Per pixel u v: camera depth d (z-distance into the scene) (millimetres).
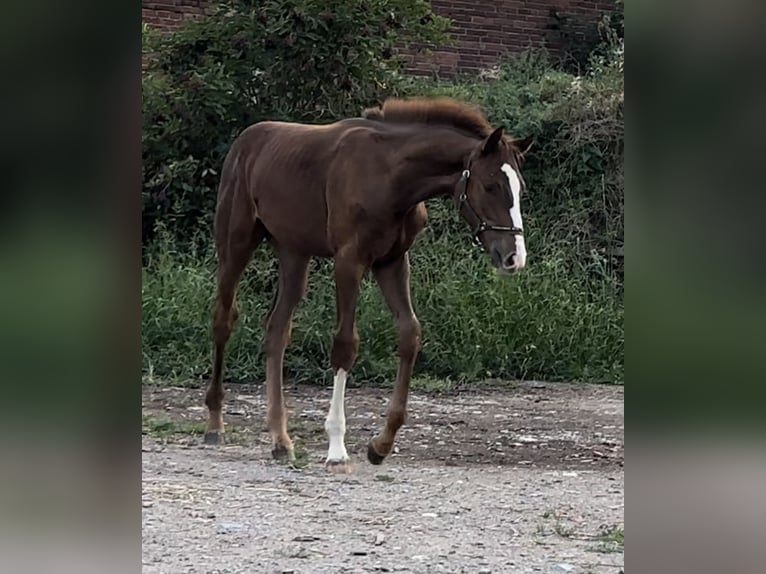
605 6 15570
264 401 9516
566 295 11570
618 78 13094
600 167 12766
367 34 11859
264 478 6281
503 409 9438
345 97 11867
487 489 6164
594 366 11344
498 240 6195
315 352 10719
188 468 6512
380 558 4488
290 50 11672
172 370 10328
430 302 11180
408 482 6312
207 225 11898
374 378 10562
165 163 11844
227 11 11883
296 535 4879
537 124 12820
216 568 4234
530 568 4363
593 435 8273
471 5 14805
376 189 6555
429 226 12070
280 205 7203
